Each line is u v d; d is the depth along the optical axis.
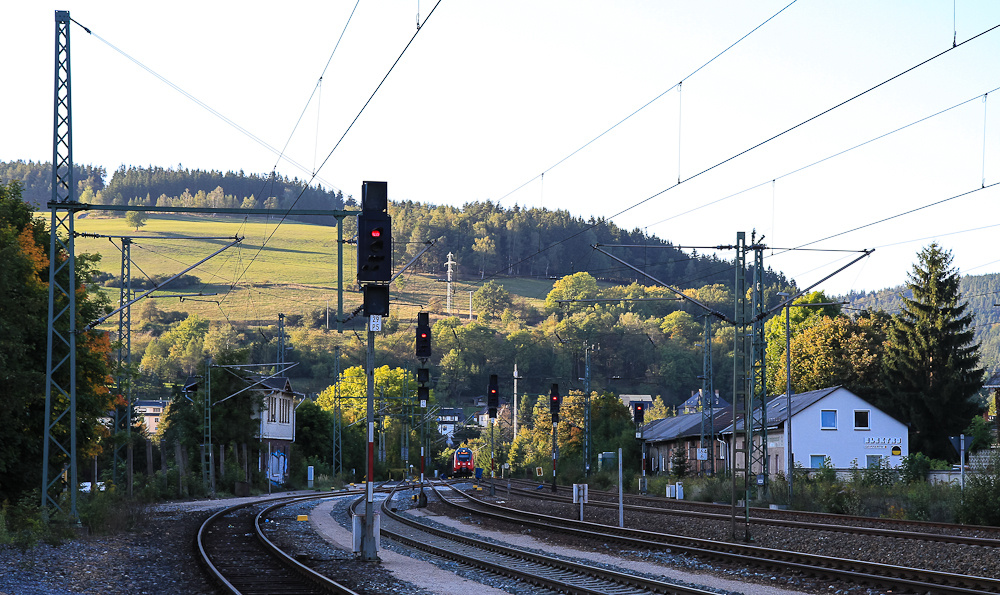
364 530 21.78
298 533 29.62
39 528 23.47
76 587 16.59
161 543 25.45
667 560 22.09
